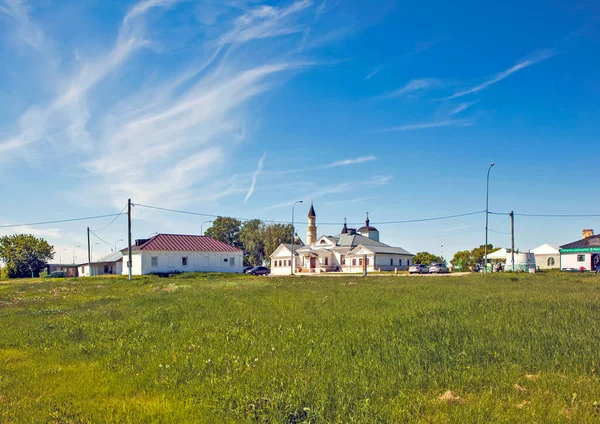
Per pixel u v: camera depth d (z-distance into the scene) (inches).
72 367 446.9
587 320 566.9
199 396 350.0
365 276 2369.6
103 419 301.7
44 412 314.2
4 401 339.6
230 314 719.1
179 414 311.6
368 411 299.3
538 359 399.2
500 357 409.4
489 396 322.7
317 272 3873.0
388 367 391.5
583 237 3223.4
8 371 430.3
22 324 722.2
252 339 523.2
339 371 382.9
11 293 1508.4
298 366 409.1
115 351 507.8
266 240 5068.9
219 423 299.1
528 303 743.1
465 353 415.2
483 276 1974.7
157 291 1369.3
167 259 2866.6
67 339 590.6
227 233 5339.6
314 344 479.8
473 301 781.9
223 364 428.5
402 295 949.2
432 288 1172.5
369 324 576.4
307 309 746.8
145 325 653.9
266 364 418.6
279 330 567.8
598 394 317.1
